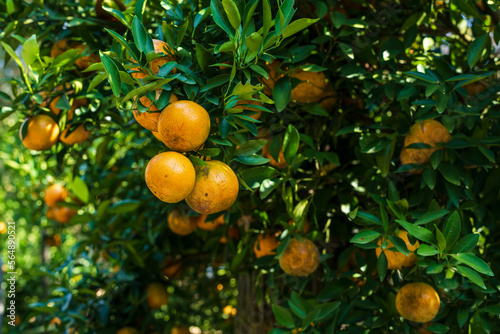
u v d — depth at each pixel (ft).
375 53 3.75
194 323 6.86
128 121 4.54
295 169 3.33
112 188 5.09
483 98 3.32
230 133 2.79
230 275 6.22
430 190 3.34
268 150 3.53
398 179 3.43
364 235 2.92
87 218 4.56
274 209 3.96
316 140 3.64
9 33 3.61
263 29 2.73
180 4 3.36
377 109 3.70
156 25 3.72
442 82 3.17
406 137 3.29
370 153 3.54
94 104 3.74
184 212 4.08
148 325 5.27
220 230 4.41
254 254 4.54
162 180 2.56
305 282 3.69
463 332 3.33
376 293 3.51
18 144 6.86
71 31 3.69
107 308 4.89
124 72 2.60
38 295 8.77
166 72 2.66
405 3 3.72
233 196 2.74
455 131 3.38
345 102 3.79
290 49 3.24
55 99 3.57
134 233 5.11
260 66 2.99
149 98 2.63
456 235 2.80
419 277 3.12
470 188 3.34
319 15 3.24
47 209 6.62
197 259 5.65
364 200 3.76
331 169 3.84
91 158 5.69
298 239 3.37
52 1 3.82
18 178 8.16
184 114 2.59
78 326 4.67
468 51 3.21
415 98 3.48
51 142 3.54
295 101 3.53
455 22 3.86
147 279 5.26
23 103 3.37
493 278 3.23
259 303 4.26
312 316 3.22
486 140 3.18
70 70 3.69
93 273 5.69
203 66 2.81
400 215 2.97
